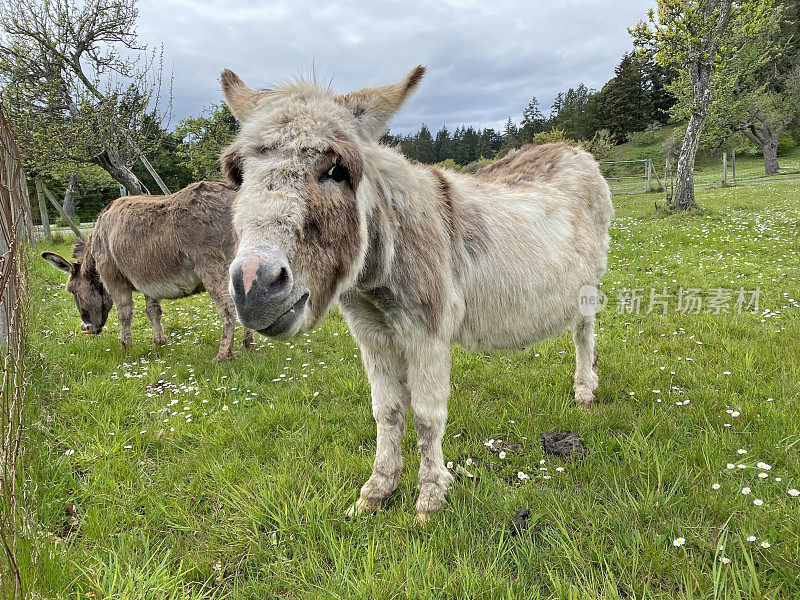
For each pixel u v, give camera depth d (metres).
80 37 11.44
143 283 5.23
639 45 13.78
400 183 2.18
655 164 40.47
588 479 2.61
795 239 8.30
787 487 2.32
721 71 28.52
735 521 2.12
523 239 2.81
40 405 3.58
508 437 3.14
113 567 2.05
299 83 1.92
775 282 6.18
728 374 3.61
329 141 1.62
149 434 3.29
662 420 3.09
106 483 2.70
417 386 2.31
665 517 2.22
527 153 3.88
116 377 4.36
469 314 2.64
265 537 2.29
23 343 3.82
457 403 3.58
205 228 4.91
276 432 3.35
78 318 7.04
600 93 65.56
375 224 2.02
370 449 3.09
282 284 1.46
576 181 3.53
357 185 1.73
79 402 3.72
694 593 1.80
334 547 2.13
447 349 2.35
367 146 1.95
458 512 2.32
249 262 1.43
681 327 4.96
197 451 3.09
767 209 12.17
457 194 2.68
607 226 3.88
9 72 10.80
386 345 2.40
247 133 1.70
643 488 2.44
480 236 2.62
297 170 1.56
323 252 1.60
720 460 2.56
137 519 2.48
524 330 2.90
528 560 1.99
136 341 5.97
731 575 1.81
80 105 11.20
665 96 61.31
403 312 2.18
